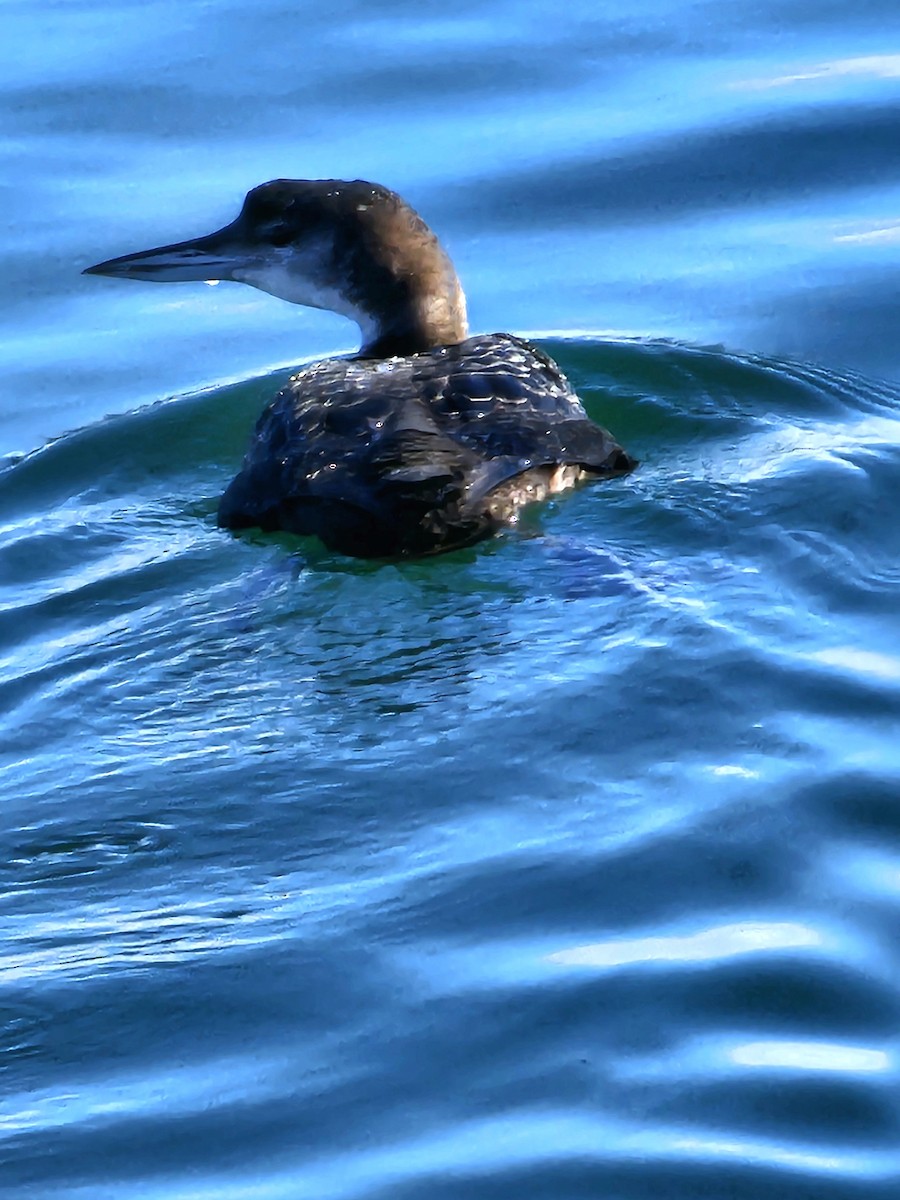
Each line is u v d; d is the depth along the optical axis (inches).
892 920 564.1
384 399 792.3
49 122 1175.0
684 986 538.9
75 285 1064.8
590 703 681.6
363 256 940.6
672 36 1230.3
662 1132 488.4
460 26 1248.8
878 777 629.6
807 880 584.7
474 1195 470.3
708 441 891.4
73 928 590.9
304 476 764.6
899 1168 475.2
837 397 925.8
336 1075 517.7
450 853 610.5
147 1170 489.4
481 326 1016.2
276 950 569.9
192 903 600.4
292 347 1022.4
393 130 1157.1
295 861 618.5
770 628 717.3
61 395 982.4
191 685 722.2
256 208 958.4
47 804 657.0
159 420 946.1
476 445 772.0
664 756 651.5
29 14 1268.5
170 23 1263.5
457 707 687.1
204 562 796.0
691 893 582.2
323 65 1216.2
